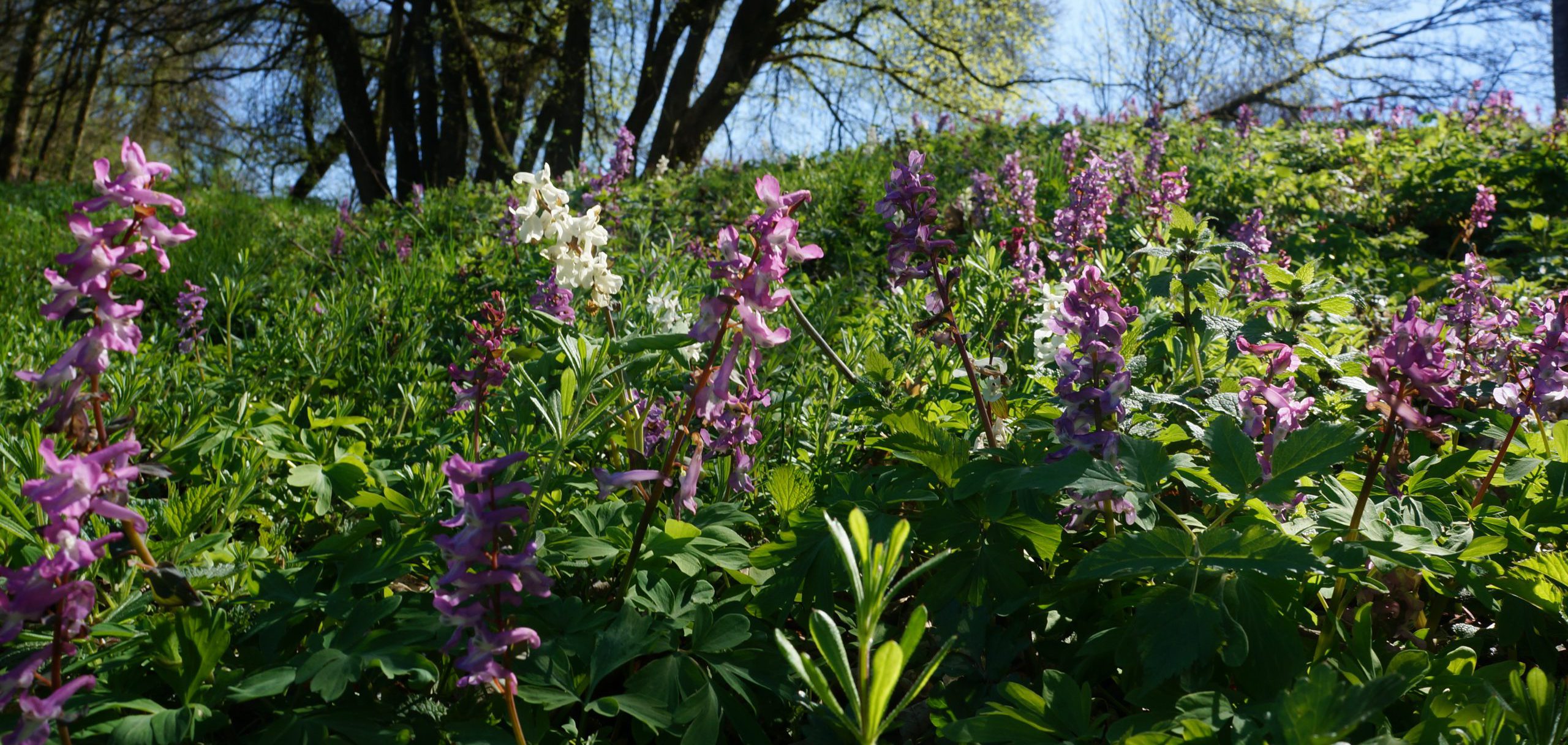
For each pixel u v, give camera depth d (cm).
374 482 333
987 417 306
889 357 476
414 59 2172
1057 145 1366
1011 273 532
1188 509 310
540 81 2433
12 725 198
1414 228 997
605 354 286
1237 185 1088
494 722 230
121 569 261
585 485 300
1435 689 216
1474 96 1827
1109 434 243
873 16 2509
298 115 2695
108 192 187
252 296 761
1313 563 205
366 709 224
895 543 173
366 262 841
